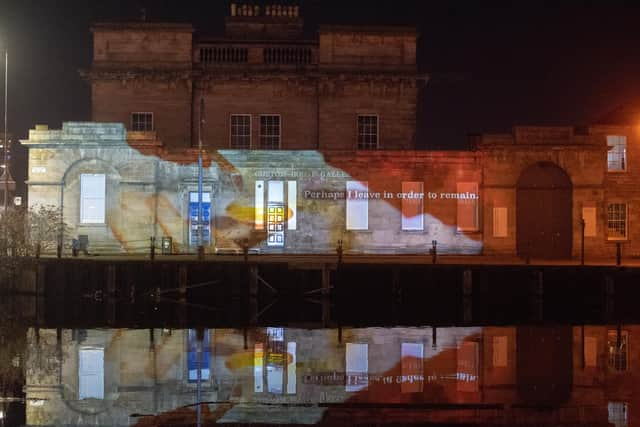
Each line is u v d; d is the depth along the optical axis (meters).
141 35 46.69
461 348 26.59
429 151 44.00
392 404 19.14
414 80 46.84
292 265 37.62
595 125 45.88
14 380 21.84
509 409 18.73
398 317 34.59
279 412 18.50
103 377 22.08
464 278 37.03
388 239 44.03
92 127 43.09
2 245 37.97
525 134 44.12
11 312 35.03
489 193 43.81
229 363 23.94
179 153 43.38
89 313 34.72
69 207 43.00
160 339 28.36
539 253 44.22
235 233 43.69
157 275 37.41
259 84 47.00
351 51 47.03
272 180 44.00
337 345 27.12
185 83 46.66
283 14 48.50
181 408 18.89
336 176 44.06
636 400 19.62
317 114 46.97
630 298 37.09
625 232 45.56
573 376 22.28
